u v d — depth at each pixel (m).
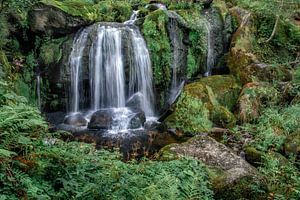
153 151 8.56
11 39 11.26
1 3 9.54
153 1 14.62
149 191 4.63
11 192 3.92
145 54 12.06
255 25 12.95
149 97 12.12
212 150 6.88
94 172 4.89
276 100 10.11
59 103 11.63
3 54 10.06
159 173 5.50
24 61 11.38
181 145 7.17
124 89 11.94
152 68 12.12
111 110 11.03
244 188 5.51
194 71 12.76
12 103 5.34
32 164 4.42
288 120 8.89
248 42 12.43
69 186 4.41
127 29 12.05
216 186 5.55
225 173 5.89
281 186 5.67
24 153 4.52
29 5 11.01
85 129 9.98
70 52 11.64
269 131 8.55
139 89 12.07
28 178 4.13
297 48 12.73
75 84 11.67
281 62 12.06
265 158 7.14
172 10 13.22
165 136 9.40
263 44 12.58
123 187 4.57
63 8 11.56
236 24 13.38
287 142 7.83
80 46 11.71
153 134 9.52
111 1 13.70
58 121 10.95
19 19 11.25
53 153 4.66
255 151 7.70
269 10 12.88
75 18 11.68
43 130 5.20
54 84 11.52
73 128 10.07
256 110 9.85
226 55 12.75
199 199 5.08
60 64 11.55
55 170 4.56
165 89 12.30
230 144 8.59
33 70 11.47
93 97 11.85
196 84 10.90
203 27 12.92
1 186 3.96
